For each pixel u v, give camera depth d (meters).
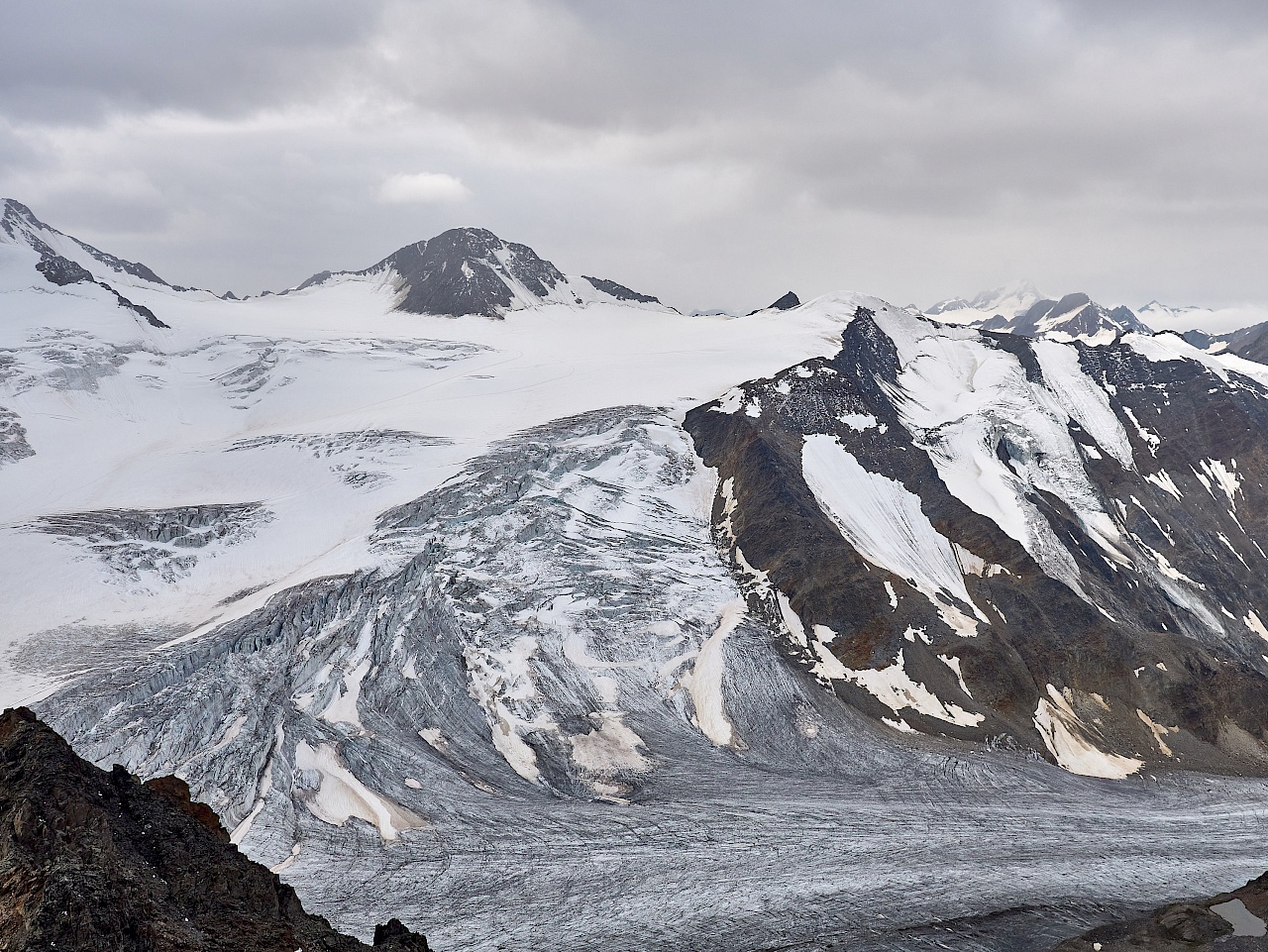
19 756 33.09
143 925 28.20
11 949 26.59
